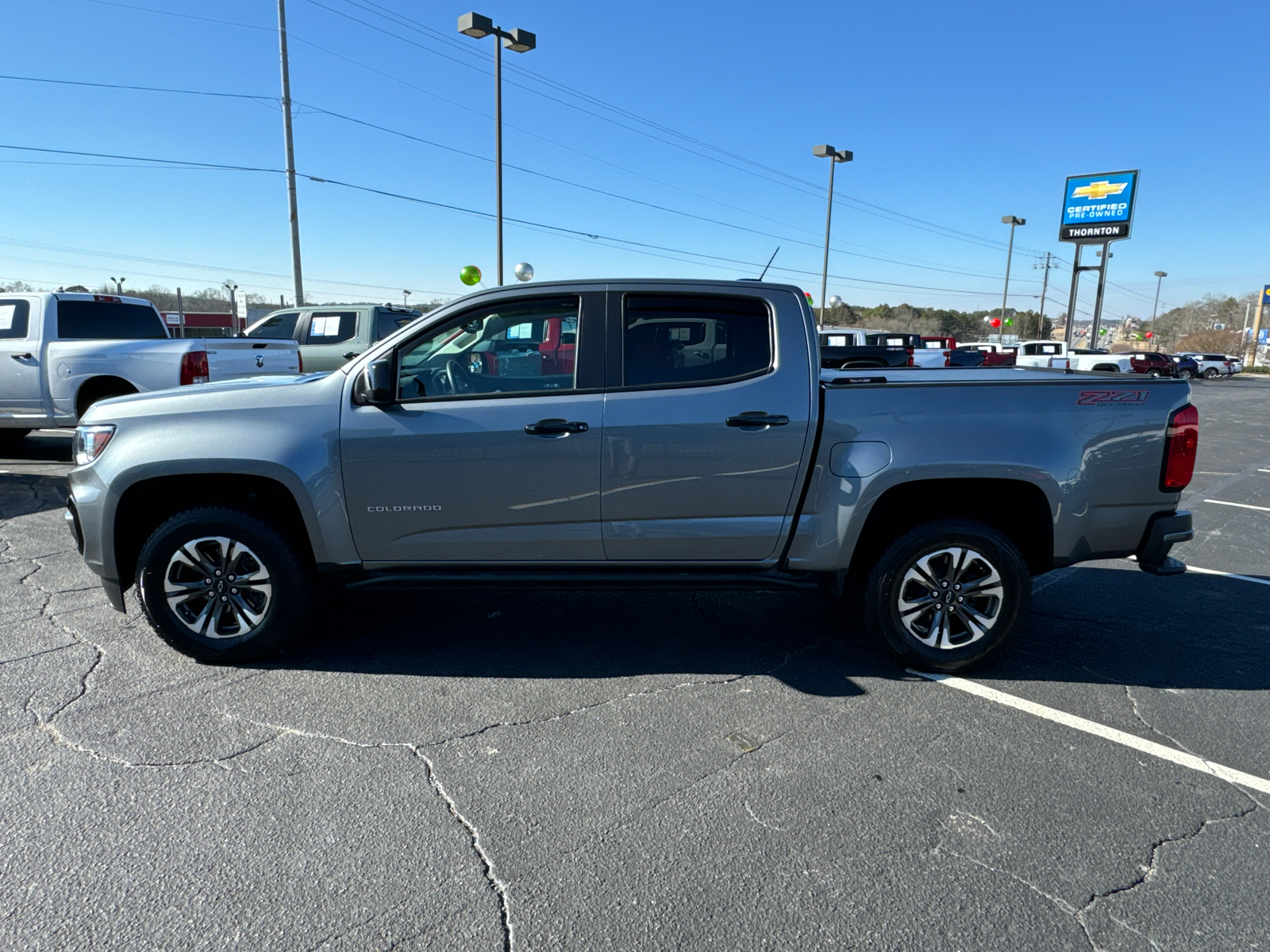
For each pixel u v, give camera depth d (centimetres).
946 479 369
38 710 336
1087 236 4631
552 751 310
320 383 372
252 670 380
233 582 375
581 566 380
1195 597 516
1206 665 403
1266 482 994
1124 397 367
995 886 236
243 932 214
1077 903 230
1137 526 375
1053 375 418
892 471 360
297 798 276
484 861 245
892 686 373
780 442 363
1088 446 365
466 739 318
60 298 882
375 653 404
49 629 425
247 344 884
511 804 274
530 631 438
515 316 372
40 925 215
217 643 377
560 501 367
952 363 2042
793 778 293
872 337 2325
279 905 224
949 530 367
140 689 358
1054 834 262
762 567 383
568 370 371
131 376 837
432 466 362
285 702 348
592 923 219
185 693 355
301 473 360
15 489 760
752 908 226
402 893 230
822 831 262
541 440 361
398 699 353
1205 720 344
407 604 481
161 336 1013
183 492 386
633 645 420
